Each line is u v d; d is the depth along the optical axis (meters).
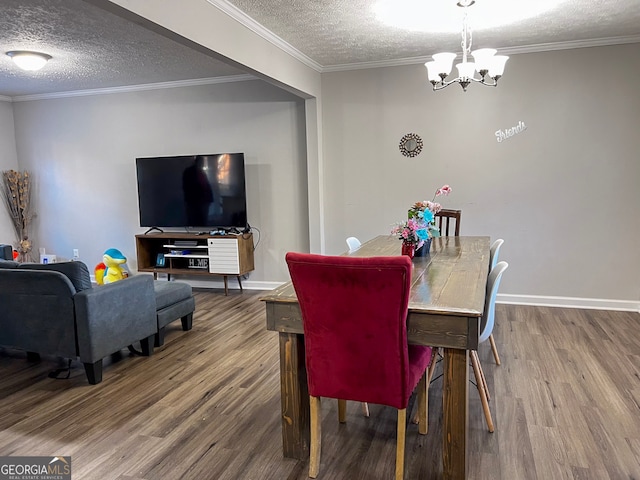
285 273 5.43
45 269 3.04
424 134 4.69
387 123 4.78
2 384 3.05
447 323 1.83
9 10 2.99
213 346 3.68
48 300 3.00
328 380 1.97
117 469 2.12
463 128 4.57
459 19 3.39
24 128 6.08
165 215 5.47
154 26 2.41
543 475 1.99
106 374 3.18
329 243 5.14
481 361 3.22
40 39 3.64
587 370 3.03
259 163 5.32
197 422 2.52
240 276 5.43
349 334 1.87
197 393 2.87
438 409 2.60
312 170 4.96
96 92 5.70
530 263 4.58
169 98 5.48
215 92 5.34
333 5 3.05
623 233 4.31
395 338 1.81
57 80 5.12
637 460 2.07
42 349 3.10
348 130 4.91
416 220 2.87
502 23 3.53
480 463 2.08
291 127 5.15
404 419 1.91
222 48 2.99
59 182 6.05
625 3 3.16
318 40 3.85
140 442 2.34
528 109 4.39
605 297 4.43
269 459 2.18
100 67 4.58
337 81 4.87
